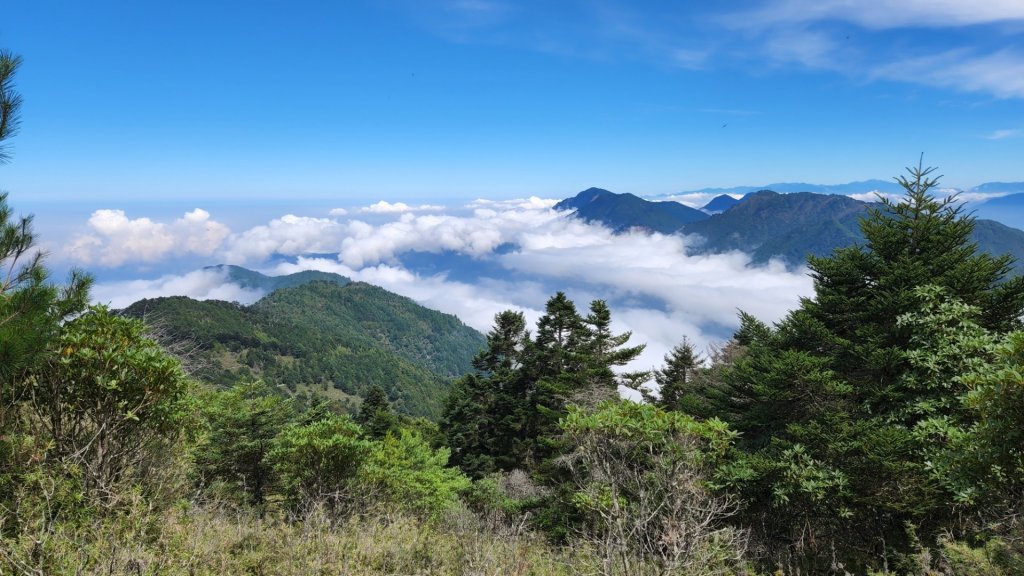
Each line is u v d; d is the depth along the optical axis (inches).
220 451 642.8
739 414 550.3
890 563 397.1
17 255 201.5
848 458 419.5
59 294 207.6
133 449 213.3
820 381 441.4
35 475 171.9
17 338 167.2
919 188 491.2
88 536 167.5
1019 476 220.5
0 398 181.2
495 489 765.9
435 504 463.8
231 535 214.4
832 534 457.1
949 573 263.9
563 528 458.6
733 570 259.4
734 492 418.0
